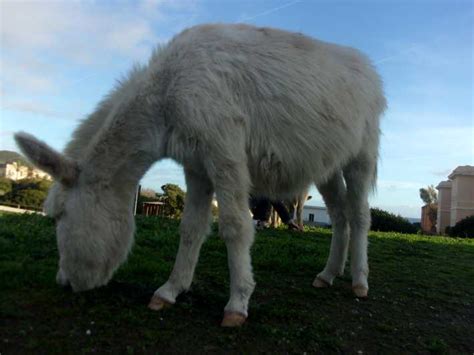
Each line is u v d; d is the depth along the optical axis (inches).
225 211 50.6
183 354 43.3
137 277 66.4
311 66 58.9
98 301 53.0
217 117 50.1
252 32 58.2
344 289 72.1
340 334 53.1
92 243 51.8
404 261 109.3
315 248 106.3
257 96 54.0
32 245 78.6
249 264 52.0
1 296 51.9
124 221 54.2
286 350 47.0
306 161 57.6
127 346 43.0
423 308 67.2
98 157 52.6
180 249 57.0
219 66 52.7
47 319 46.8
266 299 62.9
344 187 74.0
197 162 52.8
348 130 61.9
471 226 352.2
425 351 51.6
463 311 68.0
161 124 53.1
